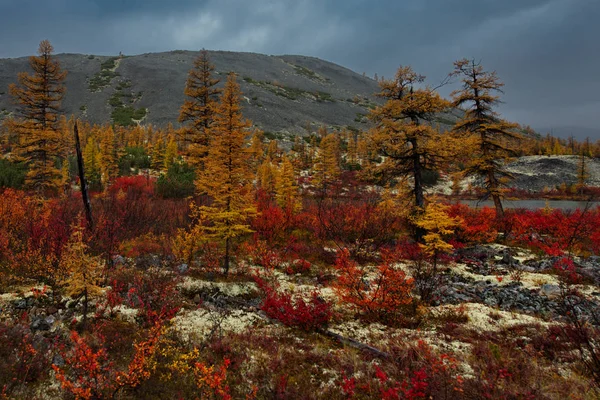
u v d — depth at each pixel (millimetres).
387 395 4922
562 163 82125
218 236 12945
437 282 11781
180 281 11117
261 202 23500
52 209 18656
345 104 187125
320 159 52688
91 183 42500
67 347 6441
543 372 5809
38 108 28156
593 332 7211
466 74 23844
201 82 27672
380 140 18375
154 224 17953
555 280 12469
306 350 7168
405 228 21547
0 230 13055
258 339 7508
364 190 48594
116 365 5992
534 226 21547
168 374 5766
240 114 13578
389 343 7309
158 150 63719
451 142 18016
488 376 5555
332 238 17859
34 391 5156
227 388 5148
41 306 8398
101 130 82062
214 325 8102
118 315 8219
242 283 11688
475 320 8883
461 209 22109
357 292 9719
